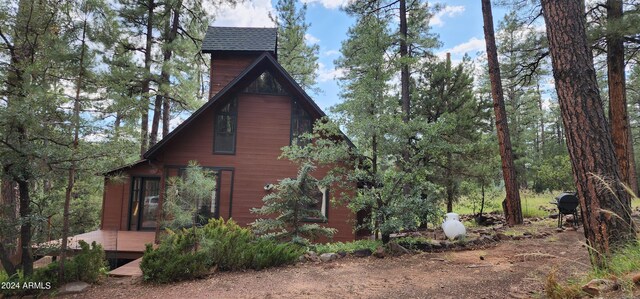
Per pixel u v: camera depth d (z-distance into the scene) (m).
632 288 2.88
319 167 11.27
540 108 33.88
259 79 12.11
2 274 5.95
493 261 5.91
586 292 3.13
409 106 13.70
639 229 3.64
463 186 12.34
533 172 20.53
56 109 5.55
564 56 4.25
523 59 12.82
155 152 11.34
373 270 5.81
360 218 11.23
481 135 13.58
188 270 5.74
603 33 10.00
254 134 11.85
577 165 4.09
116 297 5.05
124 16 14.91
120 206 12.45
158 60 16.11
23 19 7.10
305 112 12.04
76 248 7.46
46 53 6.64
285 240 7.66
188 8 16.61
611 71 11.84
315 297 4.56
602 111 4.10
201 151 11.71
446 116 7.96
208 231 6.81
